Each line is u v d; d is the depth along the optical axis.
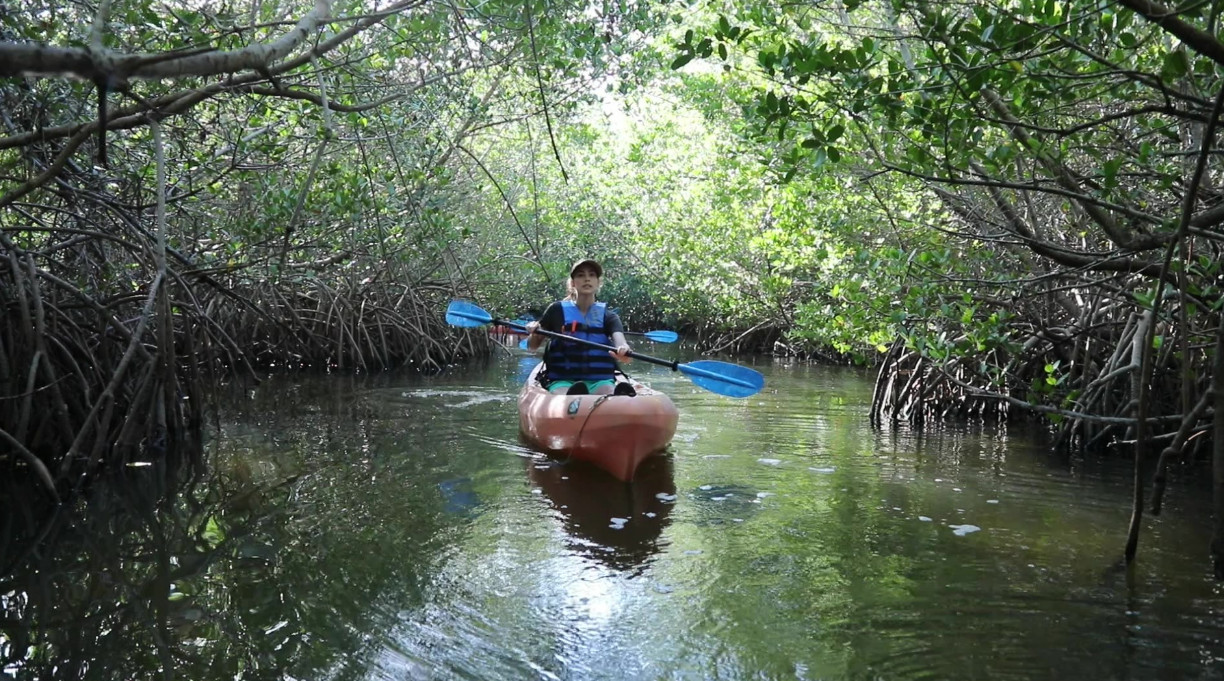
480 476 5.89
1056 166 4.59
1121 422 5.58
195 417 7.05
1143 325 6.71
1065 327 7.78
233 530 4.62
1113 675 3.06
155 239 6.47
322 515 4.91
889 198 7.67
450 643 3.29
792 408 9.40
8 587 3.76
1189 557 4.32
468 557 4.23
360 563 4.12
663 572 4.05
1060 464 6.57
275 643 3.25
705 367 6.62
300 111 6.34
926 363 8.44
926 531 4.73
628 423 5.73
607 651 3.23
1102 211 4.91
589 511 5.07
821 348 15.86
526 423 7.09
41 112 4.85
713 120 11.74
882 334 7.51
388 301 13.70
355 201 6.93
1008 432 8.06
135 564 4.07
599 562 4.18
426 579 3.93
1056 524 4.89
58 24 4.79
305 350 12.89
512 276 16.09
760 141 4.77
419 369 13.41
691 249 15.40
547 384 7.38
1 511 4.87
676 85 11.69
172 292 7.80
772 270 14.83
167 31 4.75
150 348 7.79
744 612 3.60
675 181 14.78
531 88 7.79
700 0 7.63
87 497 5.20
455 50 6.35
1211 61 3.79
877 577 4.00
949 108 3.97
